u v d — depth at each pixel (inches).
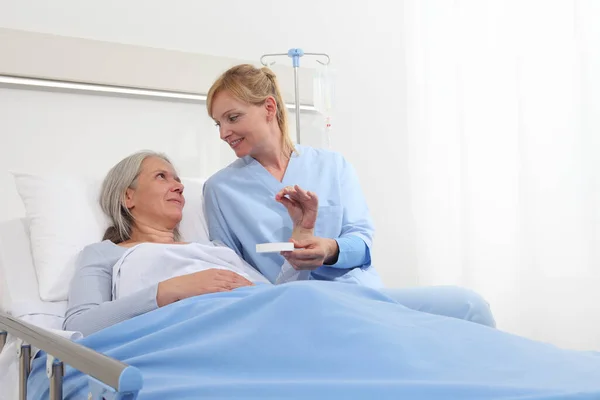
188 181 78.0
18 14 84.3
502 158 100.4
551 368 31.0
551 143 93.2
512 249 99.4
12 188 81.4
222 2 101.2
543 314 94.1
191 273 54.6
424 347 34.1
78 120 86.7
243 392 30.9
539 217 94.6
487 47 102.5
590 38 89.1
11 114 82.3
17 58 81.3
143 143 91.8
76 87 85.7
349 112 113.3
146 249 59.0
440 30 110.7
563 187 91.9
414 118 115.4
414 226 116.0
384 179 116.0
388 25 118.0
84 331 50.2
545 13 94.3
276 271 69.1
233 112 69.2
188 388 31.8
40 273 63.8
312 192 66.3
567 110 91.6
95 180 73.7
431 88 112.0
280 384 30.7
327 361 34.0
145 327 42.5
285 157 74.3
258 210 70.3
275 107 72.1
